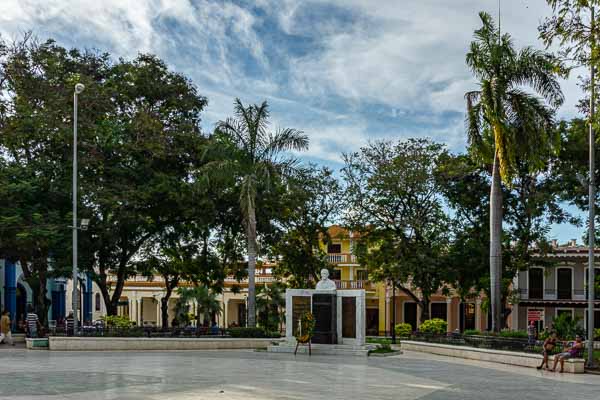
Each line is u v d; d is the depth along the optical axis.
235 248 38.16
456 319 54.25
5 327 30.27
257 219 34.31
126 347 27.45
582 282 47.78
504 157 26.77
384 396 13.67
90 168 32.25
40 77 32.78
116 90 34.00
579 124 36.34
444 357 26.20
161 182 32.22
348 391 14.34
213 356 23.98
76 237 28.33
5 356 23.17
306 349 25.88
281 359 22.81
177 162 35.09
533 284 49.03
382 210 41.06
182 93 36.62
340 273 57.47
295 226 40.78
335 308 26.17
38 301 33.81
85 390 13.94
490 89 26.86
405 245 39.91
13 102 32.09
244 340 29.28
